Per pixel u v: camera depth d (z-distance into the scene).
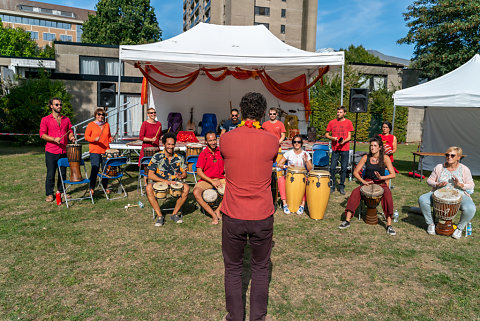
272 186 5.56
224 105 13.03
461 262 3.61
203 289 2.98
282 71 12.54
